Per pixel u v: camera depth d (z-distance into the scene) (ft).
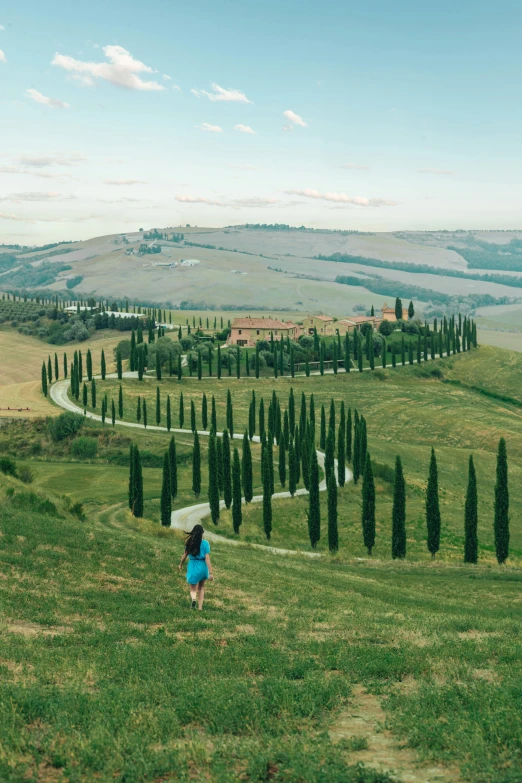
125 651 56.24
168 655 55.72
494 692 44.55
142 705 41.65
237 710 40.86
